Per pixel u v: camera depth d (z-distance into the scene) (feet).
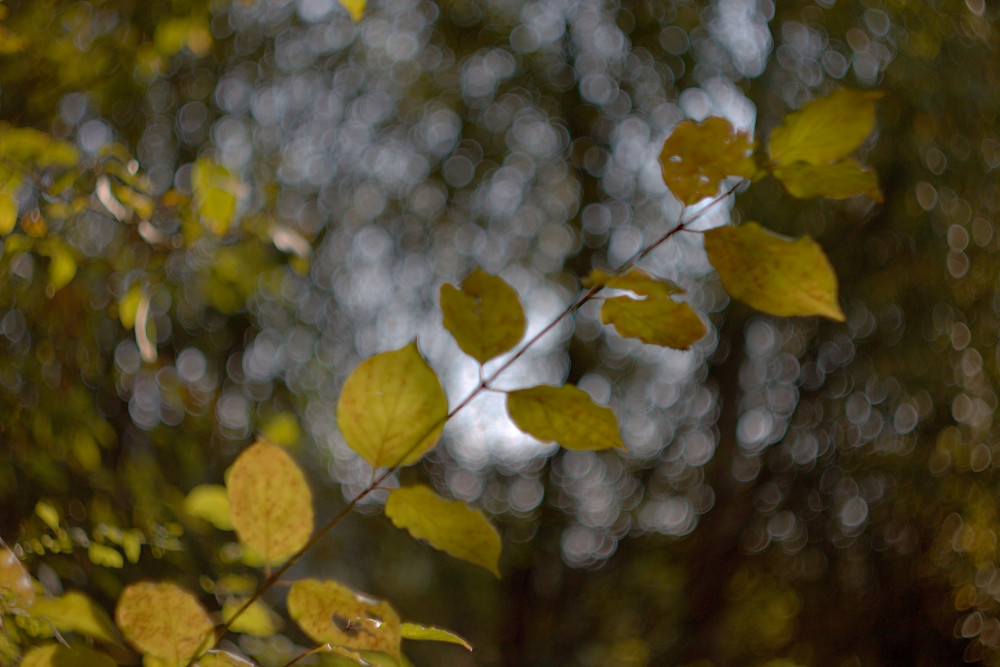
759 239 1.40
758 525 20.70
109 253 5.48
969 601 17.53
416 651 11.39
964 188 16.03
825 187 1.43
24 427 5.82
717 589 20.95
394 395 1.34
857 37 16.08
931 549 17.94
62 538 3.67
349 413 1.35
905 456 18.04
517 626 22.30
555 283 21.58
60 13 6.44
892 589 18.35
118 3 7.04
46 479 5.41
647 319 1.47
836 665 18.86
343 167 18.94
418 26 19.52
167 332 10.53
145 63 6.75
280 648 4.09
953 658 17.79
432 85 20.49
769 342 20.47
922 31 14.69
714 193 1.46
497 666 21.66
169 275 7.86
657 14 19.22
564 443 1.41
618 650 22.47
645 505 23.09
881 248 17.31
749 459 21.06
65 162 4.09
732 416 21.09
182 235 4.54
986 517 17.17
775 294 1.44
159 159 12.21
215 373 11.82
